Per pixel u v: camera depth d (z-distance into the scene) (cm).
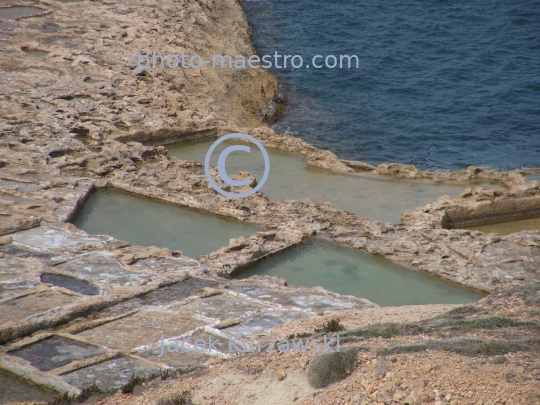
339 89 10256
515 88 10131
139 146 7200
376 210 6328
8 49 9150
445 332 2928
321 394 2503
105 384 3231
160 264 4862
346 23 13300
